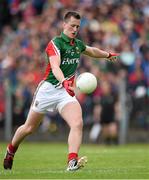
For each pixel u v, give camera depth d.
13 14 60.12
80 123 21.89
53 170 23.47
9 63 51.50
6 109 50.16
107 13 54.22
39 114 22.84
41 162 28.12
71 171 21.64
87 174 21.22
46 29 54.09
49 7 57.34
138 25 52.91
